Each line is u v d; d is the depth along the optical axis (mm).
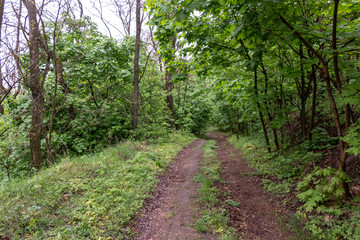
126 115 11367
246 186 5734
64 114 9992
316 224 3648
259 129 13109
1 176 7625
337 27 4191
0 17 5859
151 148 8781
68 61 8688
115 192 4414
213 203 4578
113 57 10070
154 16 5363
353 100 3295
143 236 3535
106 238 3234
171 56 6438
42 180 4535
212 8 4324
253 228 3826
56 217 3527
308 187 4559
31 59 7188
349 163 4824
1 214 3312
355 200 3703
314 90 6125
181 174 6664
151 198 4820
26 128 8094
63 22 7637
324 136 6102
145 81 11875
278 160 6711
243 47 5625
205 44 5828
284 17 4086
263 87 7543
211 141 13320
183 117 17547
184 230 3717
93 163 5789
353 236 3043
